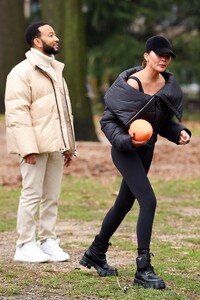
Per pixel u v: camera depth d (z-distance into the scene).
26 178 21.45
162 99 18.17
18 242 21.62
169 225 27.44
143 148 18.58
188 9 97.12
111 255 22.47
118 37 94.19
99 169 41.62
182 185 37.16
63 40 55.09
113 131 18.19
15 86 21.11
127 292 17.95
